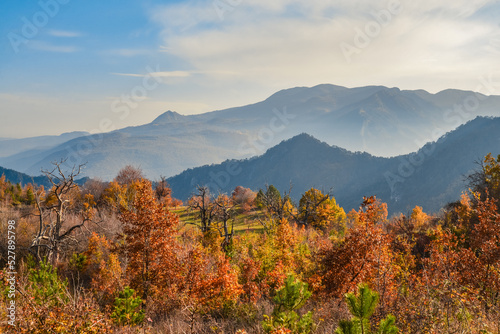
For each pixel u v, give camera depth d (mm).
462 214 23203
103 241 24391
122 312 8672
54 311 6340
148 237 13891
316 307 10094
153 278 13516
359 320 4676
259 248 15977
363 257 10688
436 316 6348
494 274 9812
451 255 10836
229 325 9031
